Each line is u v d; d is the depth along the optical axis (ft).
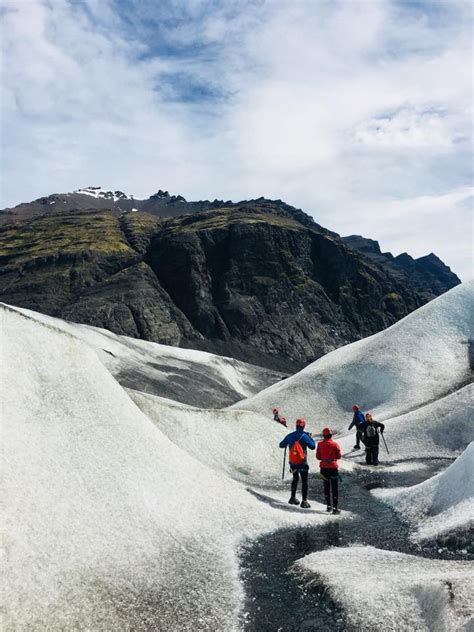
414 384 161.58
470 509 53.78
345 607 36.27
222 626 35.53
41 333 64.75
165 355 303.48
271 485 81.20
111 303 481.46
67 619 33.73
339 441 125.29
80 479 49.85
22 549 38.50
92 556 41.22
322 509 65.67
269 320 566.77
